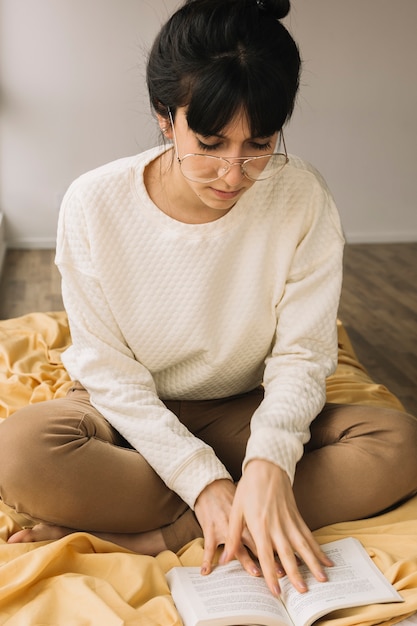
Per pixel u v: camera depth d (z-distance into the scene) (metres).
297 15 5.07
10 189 5.06
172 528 1.49
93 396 1.55
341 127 5.28
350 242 5.42
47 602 1.26
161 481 1.48
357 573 1.31
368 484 1.49
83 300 1.55
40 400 2.11
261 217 1.51
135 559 1.38
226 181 1.27
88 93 4.98
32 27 4.84
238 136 1.23
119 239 1.50
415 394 2.80
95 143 5.05
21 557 1.32
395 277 4.49
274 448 1.36
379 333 3.51
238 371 1.61
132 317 1.54
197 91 1.20
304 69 5.15
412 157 5.38
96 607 1.24
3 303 3.89
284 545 1.28
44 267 4.62
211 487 1.40
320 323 1.54
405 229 5.48
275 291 1.54
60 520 1.44
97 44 4.91
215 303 1.53
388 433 1.53
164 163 1.47
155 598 1.27
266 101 1.19
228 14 1.21
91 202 1.49
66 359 1.66
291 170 1.53
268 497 1.31
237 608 1.22
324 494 1.48
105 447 1.45
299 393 1.46
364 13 5.11
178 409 1.65
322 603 1.22
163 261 1.50
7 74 4.89
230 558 1.31
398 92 5.26
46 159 5.04
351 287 4.26
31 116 4.97
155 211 1.48
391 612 1.23
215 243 1.49
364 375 2.46
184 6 1.28
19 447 1.41
